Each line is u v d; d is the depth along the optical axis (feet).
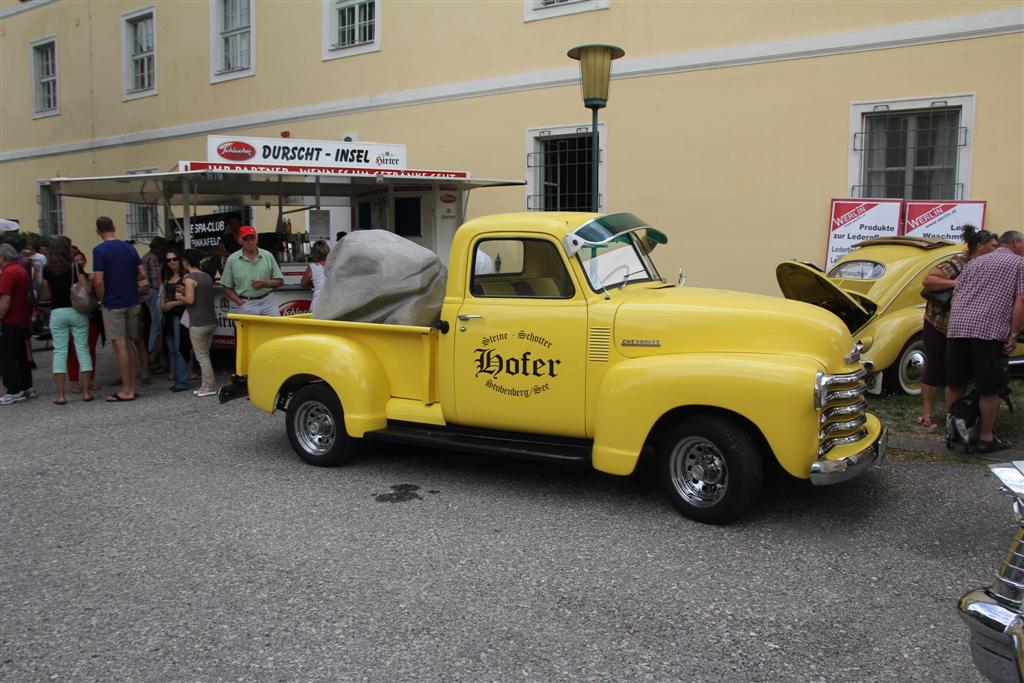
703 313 16.08
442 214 39.34
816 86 33.32
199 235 39.45
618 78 38.29
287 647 11.77
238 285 30.07
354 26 49.21
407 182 38.99
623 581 13.64
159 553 15.33
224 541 15.81
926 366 21.98
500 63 42.37
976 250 20.79
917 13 31.09
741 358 15.39
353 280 20.17
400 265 19.72
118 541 15.99
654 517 16.48
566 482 18.93
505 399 17.79
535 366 17.33
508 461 20.88
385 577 14.01
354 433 19.38
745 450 15.30
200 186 37.17
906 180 32.45
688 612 12.51
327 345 19.79
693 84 36.22
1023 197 29.78
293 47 51.62
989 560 14.16
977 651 8.37
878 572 13.75
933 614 12.30
